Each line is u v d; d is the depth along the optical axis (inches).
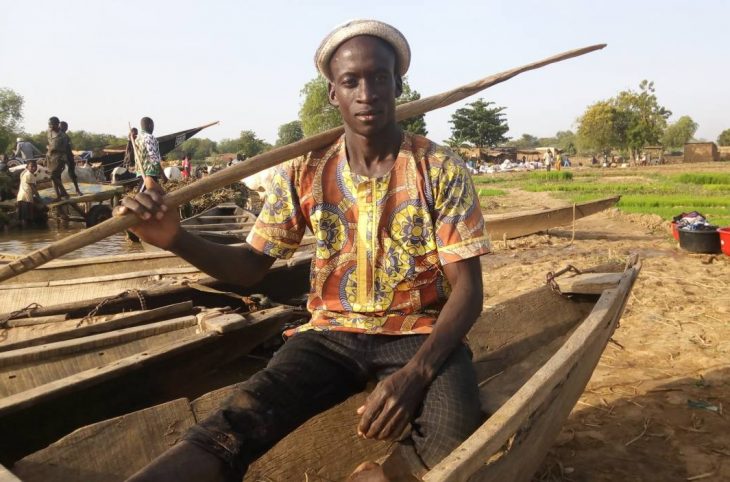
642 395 161.8
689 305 245.6
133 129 457.4
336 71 91.1
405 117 106.6
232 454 80.6
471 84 117.0
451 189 92.6
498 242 442.3
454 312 89.8
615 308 130.4
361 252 95.0
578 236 472.4
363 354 94.4
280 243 100.6
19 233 593.3
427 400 86.2
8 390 133.1
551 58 127.3
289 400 88.7
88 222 641.6
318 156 97.6
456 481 70.5
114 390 135.0
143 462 99.6
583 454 133.6
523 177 1592.0
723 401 156.9
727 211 597.9
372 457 117.7
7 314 176.6
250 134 2864.2
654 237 458.6
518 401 84.7
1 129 1440.7
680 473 125.7
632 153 2474.2
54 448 92.5
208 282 205.0
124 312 185.2
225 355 164.1
